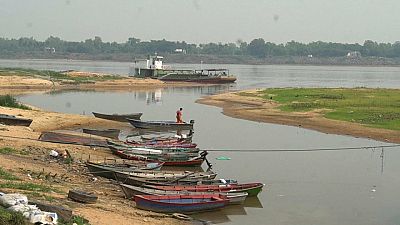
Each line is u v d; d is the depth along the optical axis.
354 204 26.25
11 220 15.70
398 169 34.28
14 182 22.59
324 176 32.09
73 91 96.50
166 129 49.22
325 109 61.16
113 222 19.48
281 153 39.16
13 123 42.62
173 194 23.91
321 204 26.17
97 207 21.28
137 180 26.17
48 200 20.27
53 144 35.38
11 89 94.81
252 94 83.25
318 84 124.69
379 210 25.36
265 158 37.25
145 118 59.22
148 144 37.31
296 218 23.91
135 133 48.03
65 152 32.31
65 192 22.88
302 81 138.75
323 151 40.16
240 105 70.50
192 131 45.88
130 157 33.12
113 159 32.28
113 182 27.17
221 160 36.31
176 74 122.56
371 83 131.25
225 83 123.56
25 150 32.06
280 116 58.28
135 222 20.23
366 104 64.56
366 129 48.84
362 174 32.81
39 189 22.12
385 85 121.81
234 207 25.02
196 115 61.59
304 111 60.50
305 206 25.78
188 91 100.19
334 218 23.98
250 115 59.94
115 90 100.81
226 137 46.06
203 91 100.00
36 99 79.25
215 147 41.16
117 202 23.09
